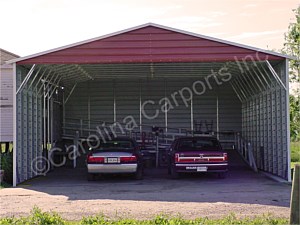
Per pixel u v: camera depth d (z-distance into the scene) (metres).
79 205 10.83
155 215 9.41
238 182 15.12
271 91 17.45
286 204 10.69
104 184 14.90
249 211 9.82
